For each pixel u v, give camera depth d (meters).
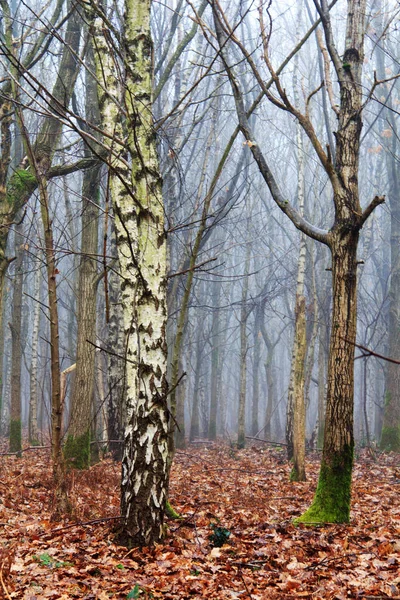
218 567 6.02
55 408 7.91
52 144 11.96
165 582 5.54
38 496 9.60
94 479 10.95
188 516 8.41
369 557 6.30
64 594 5.10
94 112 14.52
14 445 17.17
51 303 7.69
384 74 24.86
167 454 6.75
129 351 8.15
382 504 9.62
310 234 8.42
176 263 23.06
